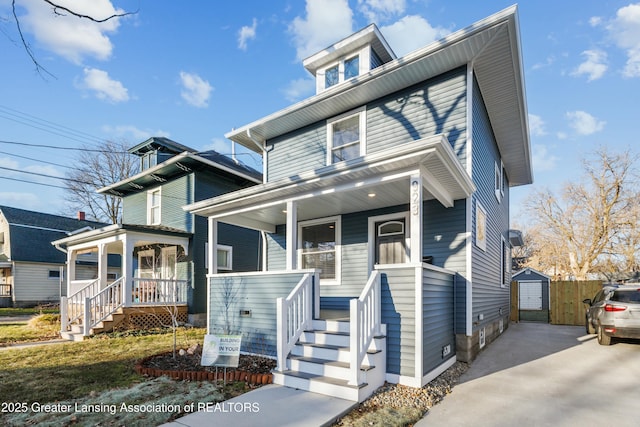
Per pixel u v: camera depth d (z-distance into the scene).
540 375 5.42
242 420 3.68
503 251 11.34
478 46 6.52
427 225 7.01
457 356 6.27
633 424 3.68
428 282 5.19
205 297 12.55
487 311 8.04
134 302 10.65
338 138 8.91
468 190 6.35
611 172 22.64
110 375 5.38
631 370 5.60
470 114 6.81
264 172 10.34
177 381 5.00
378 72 7.39
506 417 3.88
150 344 7.82
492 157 9.72
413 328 4.80
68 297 10.63
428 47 6.69
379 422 3.69
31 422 3.68
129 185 14.91
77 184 25.19
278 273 6.45
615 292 7.58
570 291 11.72
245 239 14.45
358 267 7.98
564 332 9.71
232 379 5.08
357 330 4.41
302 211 8.13
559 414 3.94
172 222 13.48
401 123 7.73
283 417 3.75
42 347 7.54
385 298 5.08
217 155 14.83
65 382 5.03
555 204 25.25
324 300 8.30
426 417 3.92
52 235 22.30
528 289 19.44
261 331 6.59
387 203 7.35
